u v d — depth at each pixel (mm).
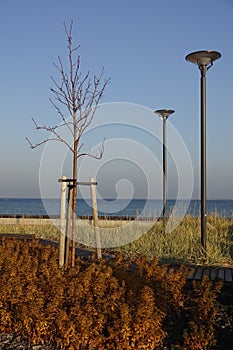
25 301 5582
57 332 5238
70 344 5059
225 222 14141
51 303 5363
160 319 5324
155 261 7109
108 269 6188
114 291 5648
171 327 5711
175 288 6324
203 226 10406
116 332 4973
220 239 11398
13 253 7797
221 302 6598
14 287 5758
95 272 6117
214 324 5664
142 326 5012
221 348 5117
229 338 5355
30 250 8844
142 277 6527
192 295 6684
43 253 8023
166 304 5945
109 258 9430
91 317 5125
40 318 5246
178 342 5301
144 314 5102
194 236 11719
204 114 10742
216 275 8086
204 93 10766
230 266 9367
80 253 10234
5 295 5746
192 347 5113
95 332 5039
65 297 5516
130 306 5312
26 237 10680
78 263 7523
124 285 5883
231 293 7043
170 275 6648
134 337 4988
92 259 7887
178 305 6254
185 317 6004
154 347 5168
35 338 5305
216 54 10445
